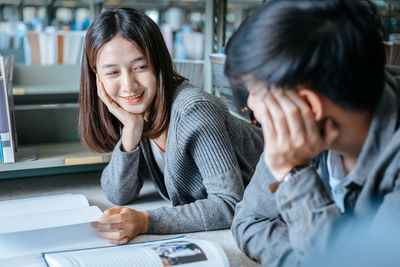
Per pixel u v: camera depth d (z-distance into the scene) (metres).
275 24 0.52
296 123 0.58
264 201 0.80
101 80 1.08
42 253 0.76
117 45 1.00
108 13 1.02
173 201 1.14
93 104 1.18
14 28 4.48
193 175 1.11
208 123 0.99
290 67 0.52
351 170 0.68
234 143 1.15
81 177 1.41
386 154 0.57
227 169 0.99
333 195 0.69
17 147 1.35
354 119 0.57
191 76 2.07
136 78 1.04
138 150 1.12
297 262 0.67
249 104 0.64
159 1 4.51
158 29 1.05
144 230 0.91
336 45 0.51
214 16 1.81
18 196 1.21
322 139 0.60
